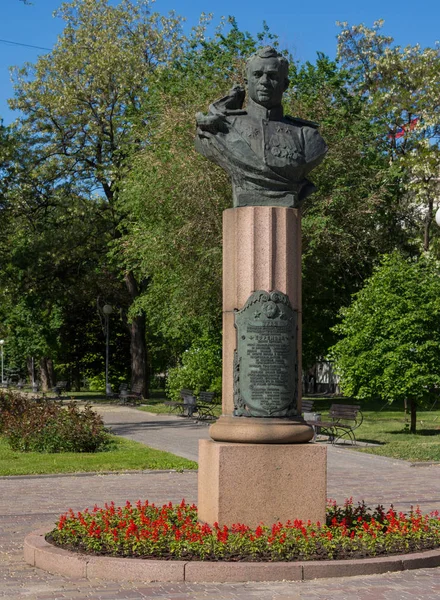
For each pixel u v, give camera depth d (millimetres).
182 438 23609
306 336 33562
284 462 9180
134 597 7543
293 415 9633
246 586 7891
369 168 32781
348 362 23781
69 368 55625
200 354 33344
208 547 8422
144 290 42844
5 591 7852
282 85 10156
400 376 23188
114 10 41156
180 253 30641
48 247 41938
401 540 8953
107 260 43812
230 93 10258
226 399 9711
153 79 36562
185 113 30766
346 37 40594
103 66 39375
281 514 9148
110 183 41969
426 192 32344
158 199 31047
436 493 14219
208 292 31031
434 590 7742
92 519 9633
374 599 7434
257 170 9820
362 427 26453
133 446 21219
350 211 30875
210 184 29297
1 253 40719
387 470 17516
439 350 23484
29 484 15422
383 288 23750
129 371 54312
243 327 9594
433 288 23500
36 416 20938
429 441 22422
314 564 8188
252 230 9719
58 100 39531
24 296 45344
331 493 14211
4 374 70438
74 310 52500
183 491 14359
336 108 33062
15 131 40812
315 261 30266
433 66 34188
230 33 33938
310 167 10117
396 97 35500
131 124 38562
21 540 10320
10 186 39375
